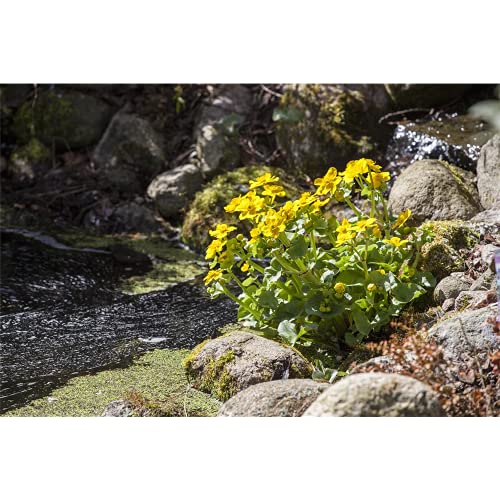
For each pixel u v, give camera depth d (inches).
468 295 76.8
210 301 92.2
